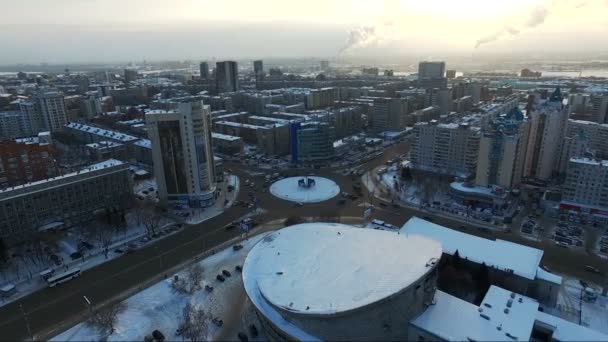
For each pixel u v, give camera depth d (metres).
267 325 122.56
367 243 142.50
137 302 142.88
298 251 141.00
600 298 142.50
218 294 147.25
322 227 160.50
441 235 169.88
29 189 196.50
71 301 145.38
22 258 173.38
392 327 114.00
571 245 178.62
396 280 115.25
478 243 163.38
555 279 139.12
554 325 118.50
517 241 183.25
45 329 130.12
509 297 127.00
